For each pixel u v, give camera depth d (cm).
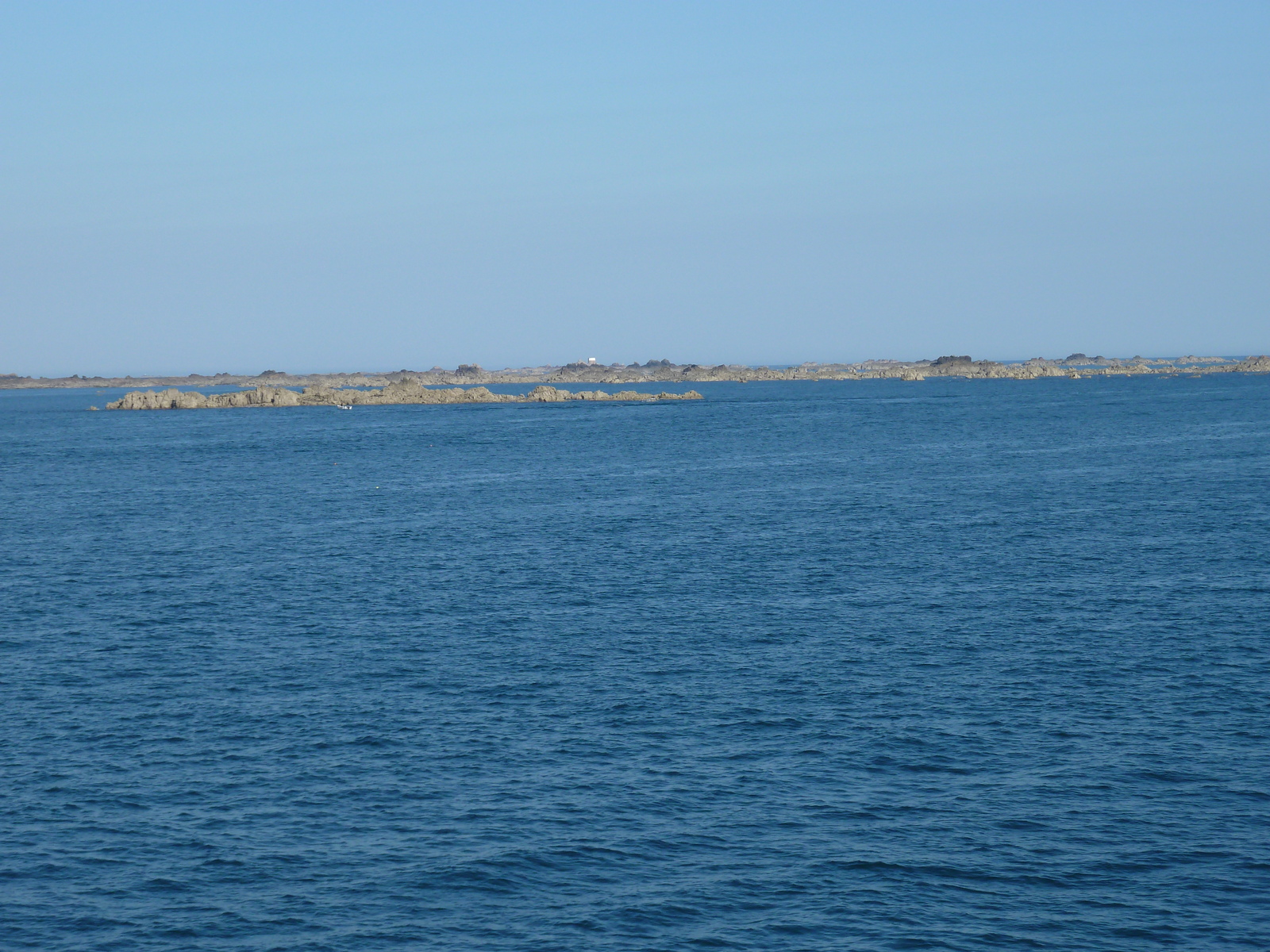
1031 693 4269
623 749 3772
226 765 3662
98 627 5475
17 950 2627
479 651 4966
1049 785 3444
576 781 3522
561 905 2822
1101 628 5212
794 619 5484
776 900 2841
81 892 2889
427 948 2648
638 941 2673
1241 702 4128
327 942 2670
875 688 4362
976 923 2731
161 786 3500
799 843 3117
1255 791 3378
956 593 6022
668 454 15850
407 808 3347
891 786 3459
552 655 4872
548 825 3228
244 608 5853
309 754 3753
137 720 4075
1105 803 3322
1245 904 2798
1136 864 2983
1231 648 4822
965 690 4316
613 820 3256
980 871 2962
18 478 13438
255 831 3203
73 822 3259
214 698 4325
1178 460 13212
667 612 5659
